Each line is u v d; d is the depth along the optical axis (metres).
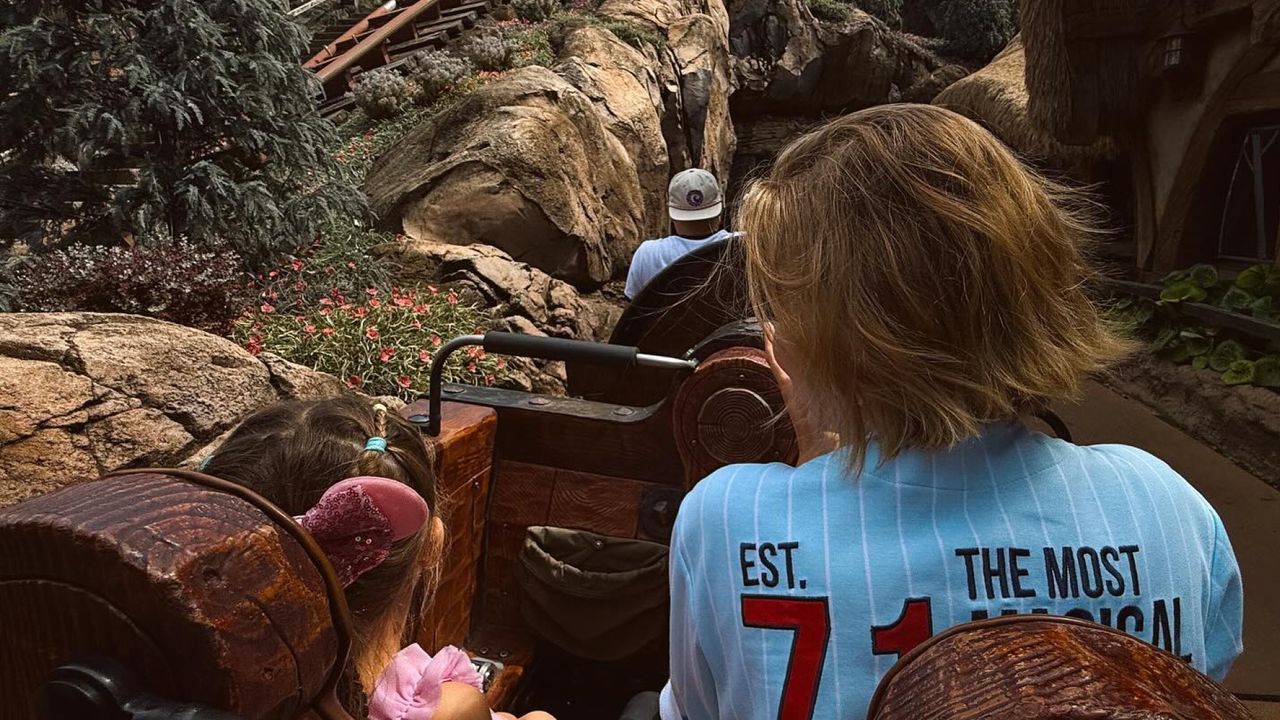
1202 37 5.60
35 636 0.49
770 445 1.65
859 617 0.65
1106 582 0.65
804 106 19.08
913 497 0.67
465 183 6.82
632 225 8.50
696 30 13.07
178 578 0.46
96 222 5.29
